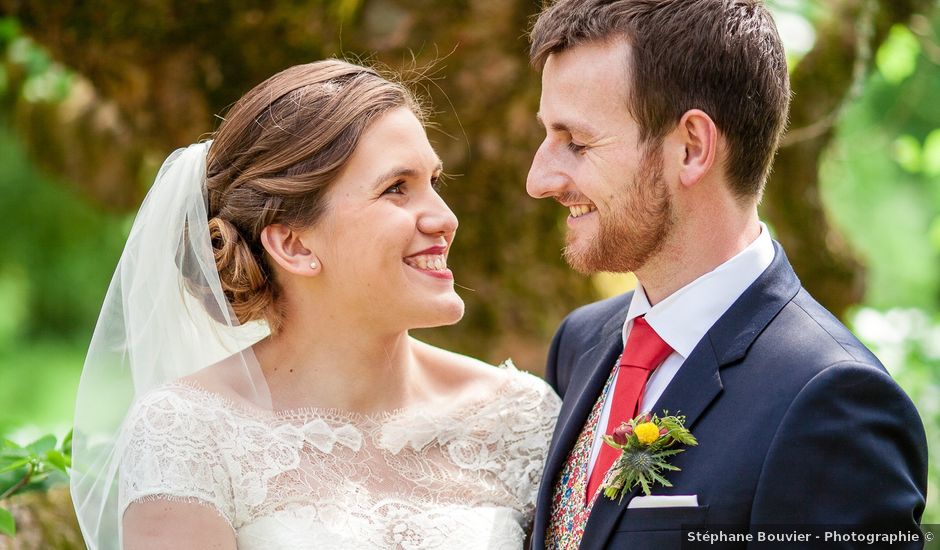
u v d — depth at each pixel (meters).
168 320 2.20
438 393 2.36
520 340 3.51
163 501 1.98
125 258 2.23
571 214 2.08
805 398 1.76
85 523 2.21
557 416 2.40
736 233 1.99
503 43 3.49
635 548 1.83
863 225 8.16
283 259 2.14
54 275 7.66
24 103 5.04
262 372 2.22
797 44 4.08
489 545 2.17
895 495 1.71
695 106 1.91
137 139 4.14
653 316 2.02
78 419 2.25
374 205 2.10
